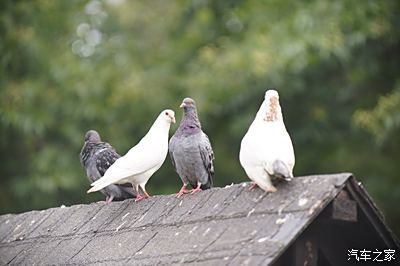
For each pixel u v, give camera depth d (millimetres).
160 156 9523
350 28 18047
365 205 7434
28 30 19562
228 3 20469
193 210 8094
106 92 19344
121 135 19125
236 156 19094
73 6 20516
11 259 9180
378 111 17062
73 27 20578
